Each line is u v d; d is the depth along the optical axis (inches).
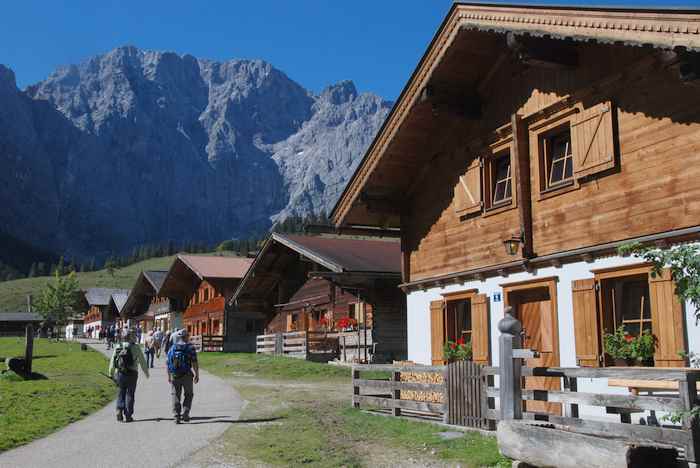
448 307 646.5
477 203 601.0
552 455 273.4
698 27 360.8
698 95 410.6
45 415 551.2
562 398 366.3
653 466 244.8
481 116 605.0
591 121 486.3
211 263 1968.5
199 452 398.6
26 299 5620.1
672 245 420.5
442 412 459.5
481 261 598.9
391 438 423.2
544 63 490.6
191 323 2127.2
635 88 455.5
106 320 3740.2
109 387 799.1
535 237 536.1
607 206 471.8
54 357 1445.6
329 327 1250.0
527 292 553.6
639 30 392.2
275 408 589.9
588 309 477.4
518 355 372.5
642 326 449.7
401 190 716.0
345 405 595.5
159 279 2699.3
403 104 631.8
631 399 329.4
